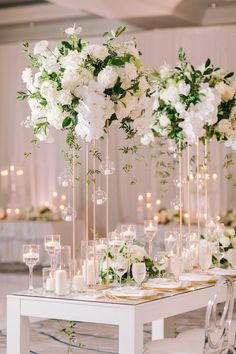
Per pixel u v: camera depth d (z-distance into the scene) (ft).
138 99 16.65
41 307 15.76
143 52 40.19
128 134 17.28
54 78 16.01
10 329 16.05
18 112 43.52
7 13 43.21
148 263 18.28
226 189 37.83
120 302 15.14
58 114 15.99
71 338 18.38
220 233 20.98
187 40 39.19
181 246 19.61
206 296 17.70
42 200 43.11
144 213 39.65
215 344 14.97
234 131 20.49
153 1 36.32
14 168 43.75
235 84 20.04
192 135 18.86
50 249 16.29
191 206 37.55
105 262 17.53
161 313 15.85
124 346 14.98
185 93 18.72
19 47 43.42
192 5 38.86
